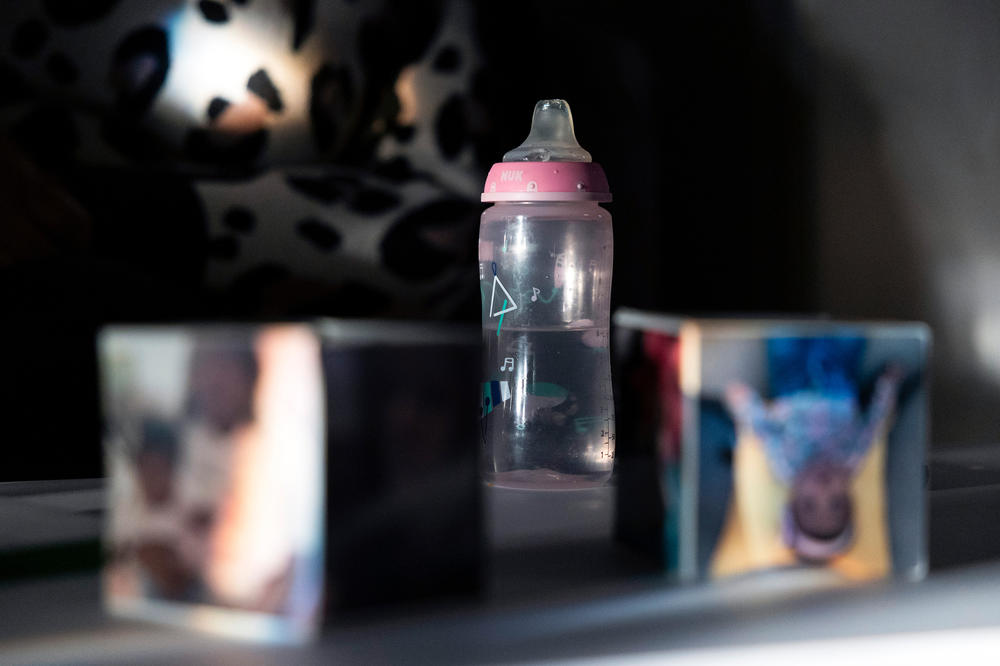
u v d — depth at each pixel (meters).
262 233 1.57
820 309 1.95
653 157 2.12
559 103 0.75
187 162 1.67
